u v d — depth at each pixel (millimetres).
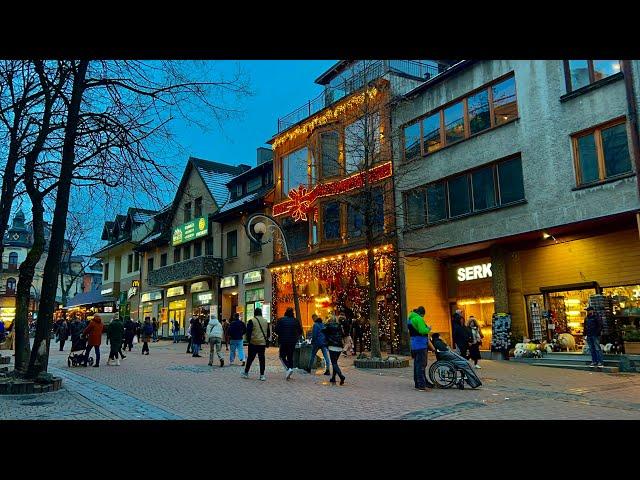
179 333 37094
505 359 17656
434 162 20266
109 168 12023
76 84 11344
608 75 15195
